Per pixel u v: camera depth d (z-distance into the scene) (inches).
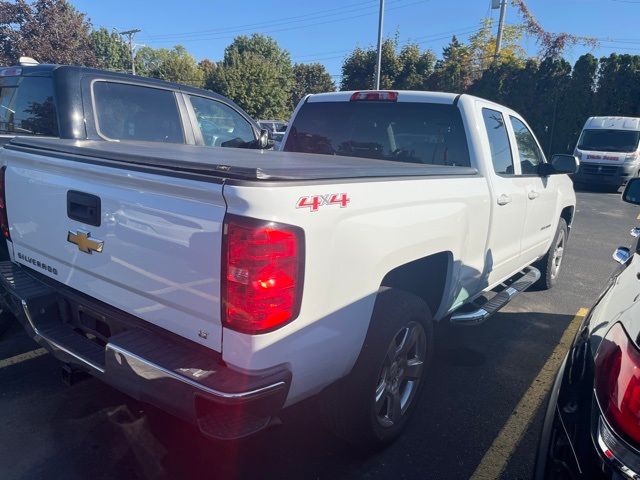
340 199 88.4
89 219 100.4
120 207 93.6
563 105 965.2
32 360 152.3
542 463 76.9
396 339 113.3
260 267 77.4
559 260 248.5
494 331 192.4
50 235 112.3
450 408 137.4
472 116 152.7
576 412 73.2
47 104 198.2
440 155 157.2
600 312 89.3
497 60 1040.8
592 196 653.9
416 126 162.2
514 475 112.0
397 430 119.0
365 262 96.0
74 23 895.1
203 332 85.4
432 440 123.1
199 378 80.6
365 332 101.8
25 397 132.5
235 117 258.7
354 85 1445.6
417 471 111.9
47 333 110.4
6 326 165.0
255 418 82.7
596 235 401.4
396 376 116.3
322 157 140.0
